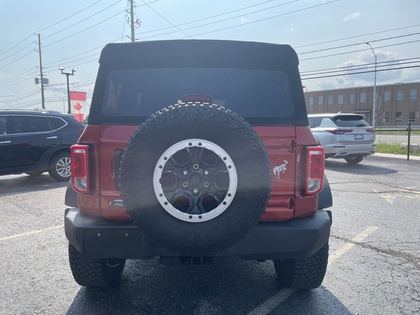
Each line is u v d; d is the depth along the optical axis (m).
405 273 4.04
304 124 3.03
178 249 2.52
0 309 3.28
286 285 3.68
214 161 2.54
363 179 9.88
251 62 3.18
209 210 2.57
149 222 2.49
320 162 2.90
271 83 3.22
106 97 3.04
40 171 9.52
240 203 2.51
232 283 3.82
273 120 3.02
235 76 3.21
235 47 3.17
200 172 2.51
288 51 3.19
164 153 2.47
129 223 2.81
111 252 2.75
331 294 3.58
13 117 8.74
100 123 2.92
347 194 8.01
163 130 2.47
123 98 3.17
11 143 8.61
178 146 2.48
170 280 3.88
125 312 3.25
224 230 2.50
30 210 6.69
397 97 67.56
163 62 3.15
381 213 6.46
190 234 2.49
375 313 3.24
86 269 3.35
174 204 2.55
